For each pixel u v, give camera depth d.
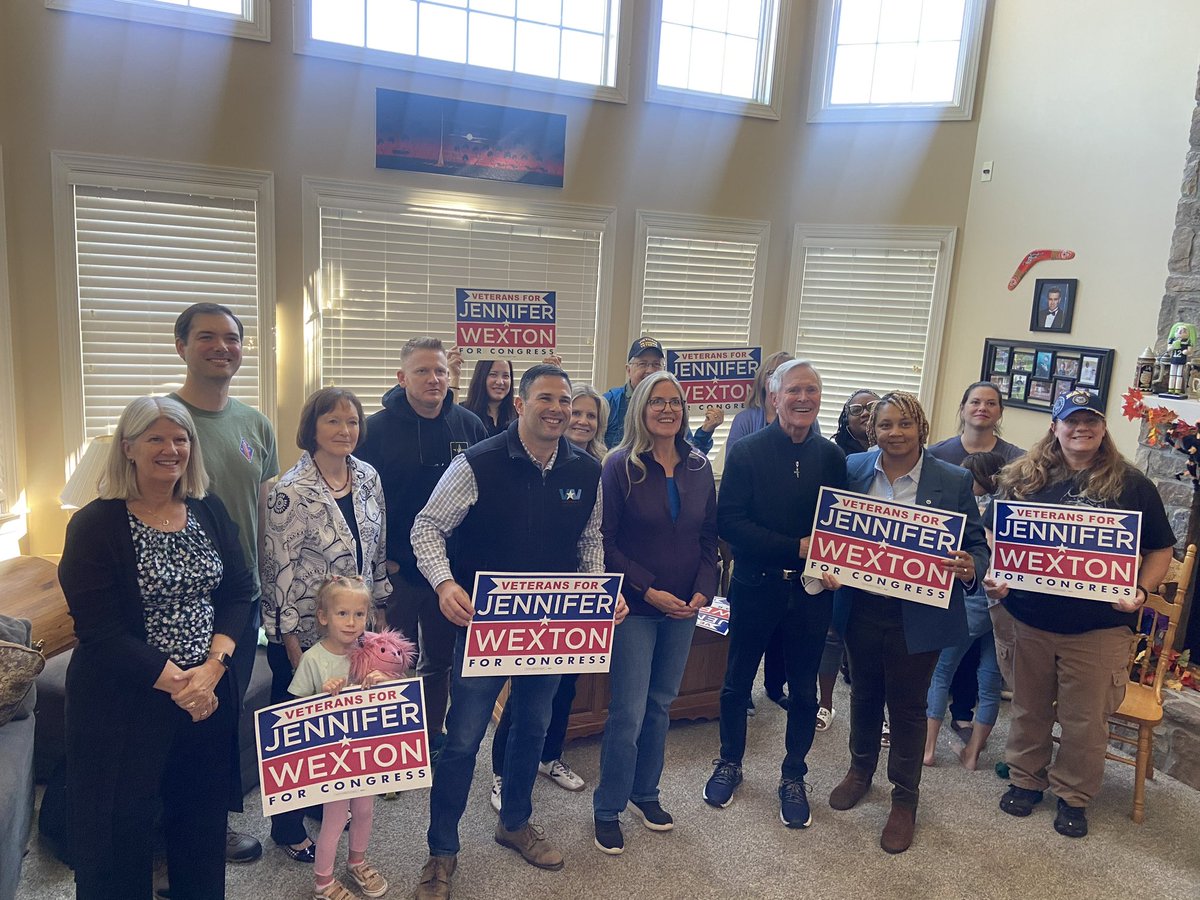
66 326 4.04
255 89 4.22
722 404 4.06
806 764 3.21
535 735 2.47
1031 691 2.93
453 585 2.25
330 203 4.45
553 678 2.44
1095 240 4.47
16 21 3.78
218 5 4.13
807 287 5.62
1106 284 4.42
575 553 2.47
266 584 2.31
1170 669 3.46
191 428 1.94
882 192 5.35
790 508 2.73
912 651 2.62
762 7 5.34
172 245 4.19
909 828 2.73
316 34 4.34
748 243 5.51
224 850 2.09
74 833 1.87
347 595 2.22
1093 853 2.76
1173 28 4.09
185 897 2.06
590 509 2.43
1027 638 2.91
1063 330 4.64
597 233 5.12
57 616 2.83
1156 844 2.83
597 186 5.08
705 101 5.22
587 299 5.21
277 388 4.50
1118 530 2.75
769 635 2.80
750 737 3.41
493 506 2.30
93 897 1.89
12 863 2.12
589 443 3.09
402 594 2.96
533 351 4.04
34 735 2.49
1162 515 2.82
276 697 2.42
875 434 2.70
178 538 1.92
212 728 2.00
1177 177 4.09
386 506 2.91
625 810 2.85
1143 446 3.76
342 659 2.27
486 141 4.75
